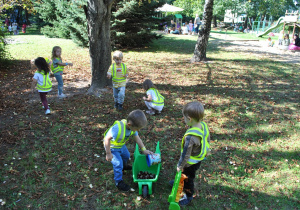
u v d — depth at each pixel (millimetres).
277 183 3369
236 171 3619
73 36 13617
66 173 3457
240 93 7008
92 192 3127
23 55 12031
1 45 9688
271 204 3006
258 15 39562
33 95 6496
